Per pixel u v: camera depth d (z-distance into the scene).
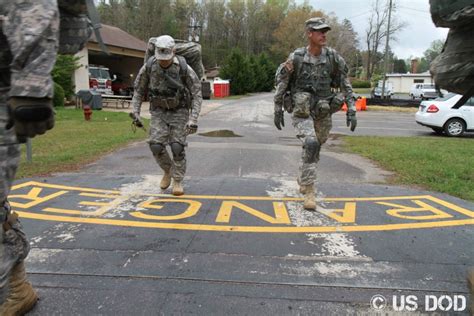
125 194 4.66
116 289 2.53
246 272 2.77
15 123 1.46
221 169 6.21
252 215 3.97
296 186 5.13
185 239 3.35
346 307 2.37
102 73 24.19
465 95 1.98
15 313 2.17
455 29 1.87
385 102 26.45
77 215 3.91
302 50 4.06
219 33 70.50
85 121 13.59
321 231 3.57
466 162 7.05
